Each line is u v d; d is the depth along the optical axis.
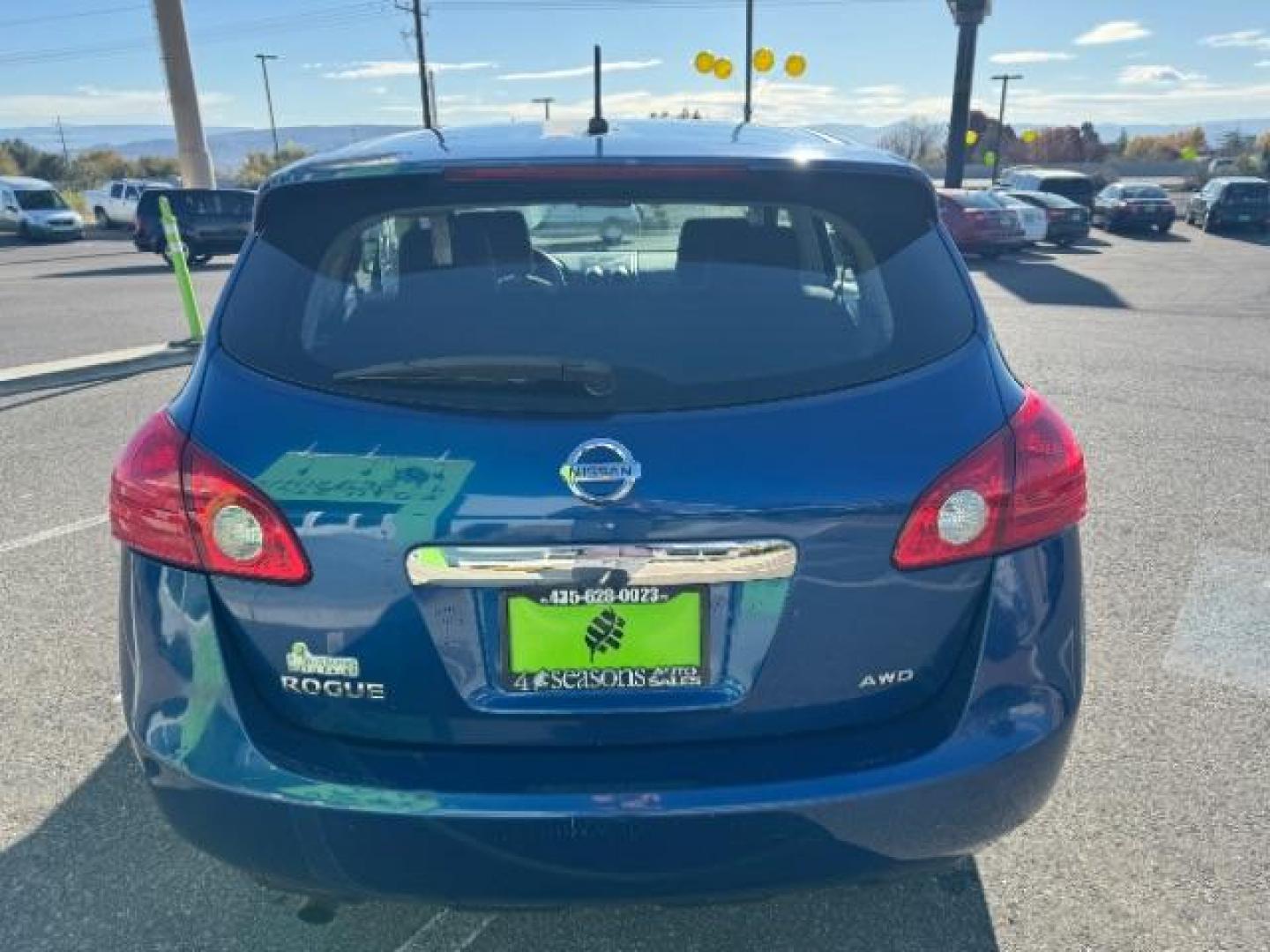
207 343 1.89
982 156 77.38
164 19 19.06
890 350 1.83
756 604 1.73
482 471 1.66
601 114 2.63
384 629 1.72
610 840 1.70
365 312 1.86
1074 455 1.91
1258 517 4.98
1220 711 3.22
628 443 1.67
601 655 1.73
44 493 5.40
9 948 2.28
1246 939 2.27
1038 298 14.44
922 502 1.74
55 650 3.68
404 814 1.69
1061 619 1.89
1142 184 29.95
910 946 2.27
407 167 1.92
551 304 1.85
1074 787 2.83
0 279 19.62
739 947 2.27
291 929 2.33
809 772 1.73
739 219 1.96
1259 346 10.06
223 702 1.78
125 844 2.62
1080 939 2.28
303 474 1.71
